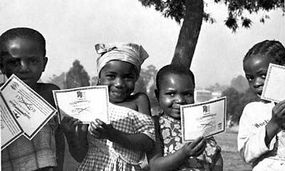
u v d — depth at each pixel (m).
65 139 3.61
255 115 3.49
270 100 3.25
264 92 3.25
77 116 3.13
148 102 3.65
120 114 3.46
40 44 3.16
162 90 3.56
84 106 3.13
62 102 3.14
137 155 3.47
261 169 3.36
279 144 3.35
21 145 3.09
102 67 3.52
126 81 3.52
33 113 2.97
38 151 3.12
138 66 3.57
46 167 3.13
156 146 3.47
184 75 3.54
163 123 3.55
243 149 3.45
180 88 3.49
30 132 2.95
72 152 3.38
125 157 3.40
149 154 3.48
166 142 3.49
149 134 3.43
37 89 3.33
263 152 3.28
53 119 3.25
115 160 3.39
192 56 7.61
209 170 3.48
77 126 3.20
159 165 3.35
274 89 3.23
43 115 2.97
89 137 3.43
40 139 3.14
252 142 3.33
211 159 3.51
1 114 2.90
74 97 3.14
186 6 7.66
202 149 3.26
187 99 3.53
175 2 8.72
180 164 3.31
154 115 3.73
